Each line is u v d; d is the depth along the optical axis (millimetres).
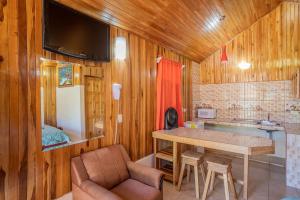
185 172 2975
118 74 2428
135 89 2699
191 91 4281
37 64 1609
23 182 1506
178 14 2490
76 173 1740
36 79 1604
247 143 2227
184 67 3994
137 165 2117
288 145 2691
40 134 1627
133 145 2672
